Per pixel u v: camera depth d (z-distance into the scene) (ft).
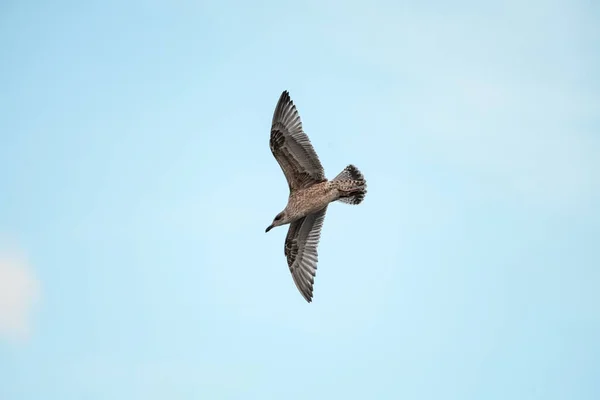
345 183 62.75
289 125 62.23
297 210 63.41
